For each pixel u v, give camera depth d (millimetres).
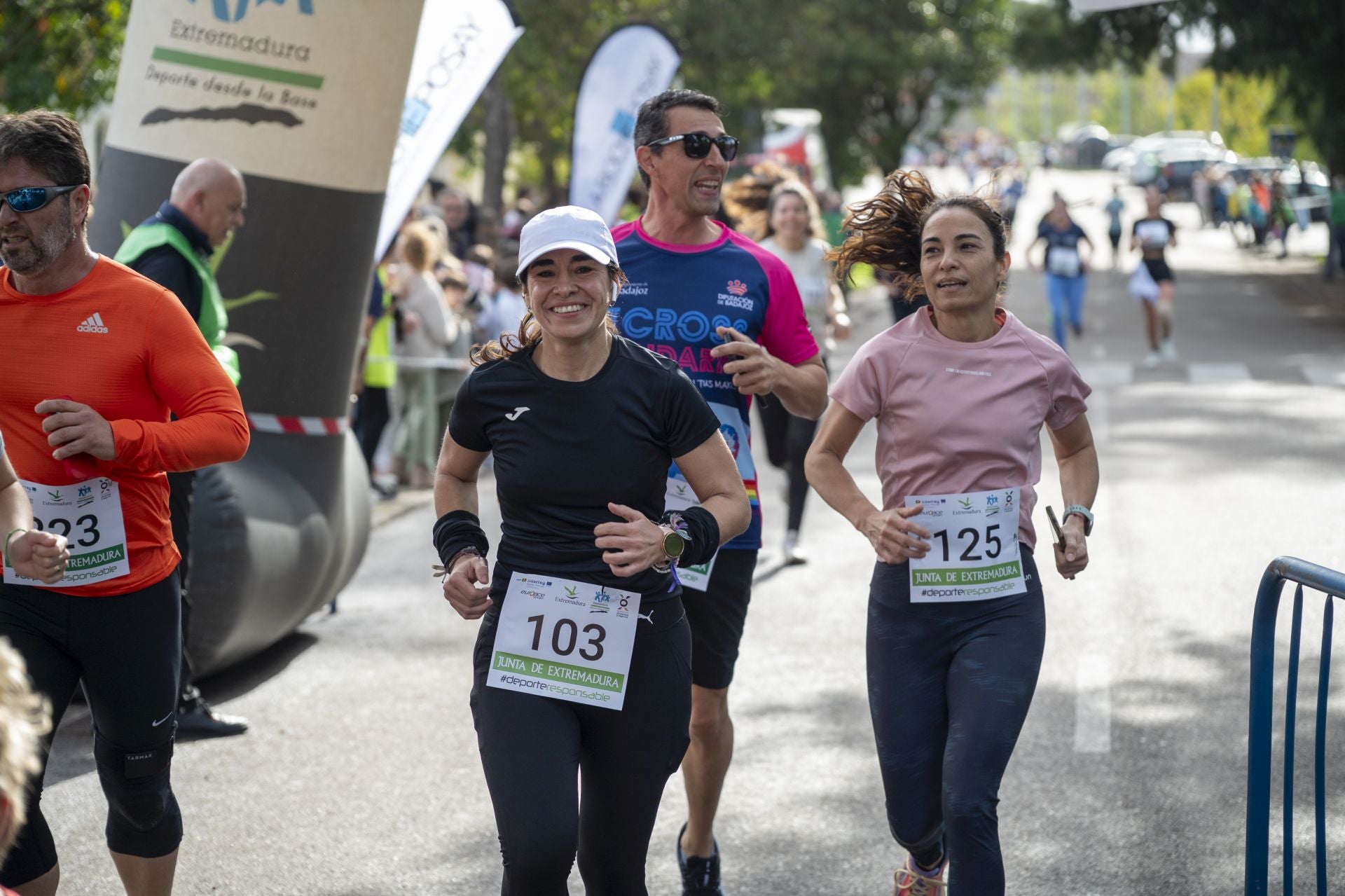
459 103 9078
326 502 7504
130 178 7180
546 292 3576
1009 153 102812
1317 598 8328
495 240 20516
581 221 3600
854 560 9703
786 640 7859
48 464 3951
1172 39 32438
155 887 4215
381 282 11883
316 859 5203
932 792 4148
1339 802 5566
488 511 11516
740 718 6641
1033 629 4129
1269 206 42938
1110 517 10578
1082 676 7102
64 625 3977
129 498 4027
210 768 6117
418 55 9062
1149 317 19781
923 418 4199
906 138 45531
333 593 8086
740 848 5242
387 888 4969
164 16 7176
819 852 5211
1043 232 21281
